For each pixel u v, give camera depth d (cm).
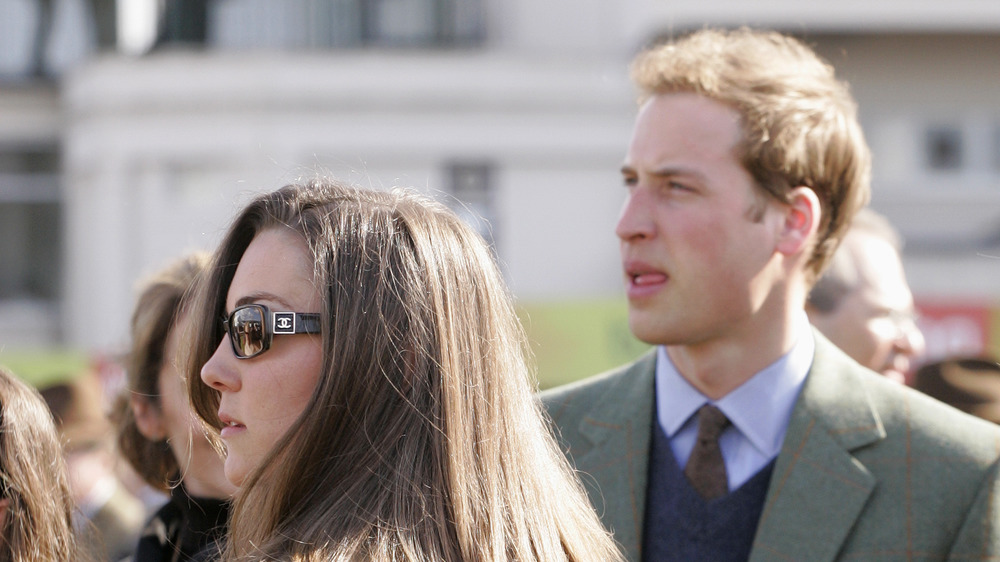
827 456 330
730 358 340
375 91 2498
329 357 236
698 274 330
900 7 2481
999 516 311
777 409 341
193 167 2516
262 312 239
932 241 2542
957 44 2566
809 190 339
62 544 347
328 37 2581
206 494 378
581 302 1398
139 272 2514
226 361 248
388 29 2597
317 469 234
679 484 344
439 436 238
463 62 2511
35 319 2734
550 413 382
